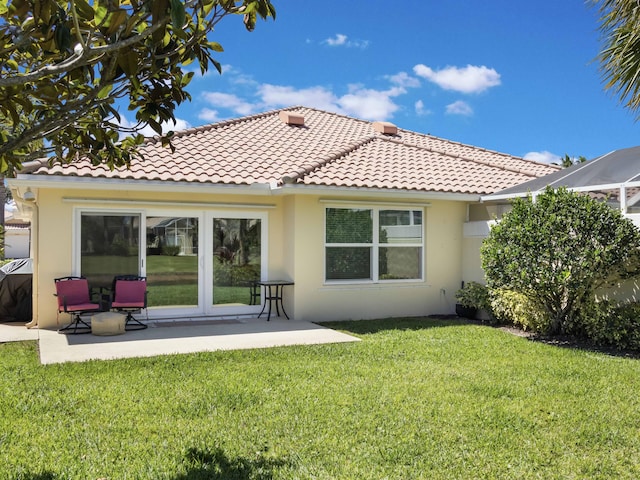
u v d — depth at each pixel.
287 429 5.75
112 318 11.09
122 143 4.13
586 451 5.29
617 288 10.85
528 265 10.45
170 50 3.25
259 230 13.96
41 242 11.81
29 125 3.62
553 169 18.48
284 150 15.67
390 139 17.88
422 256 14.71
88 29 2.87
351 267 13.92
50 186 11.23
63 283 11.41
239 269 13.77
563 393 7.09
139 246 12.71
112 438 5.48
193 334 11.28
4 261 21.19
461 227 15.14
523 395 6.99
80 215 12.16
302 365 8.49
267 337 10.98
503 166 17.53
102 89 3.21
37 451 5.15
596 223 9.94
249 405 6.52
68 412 6.25
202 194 13.19
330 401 6.66
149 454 5.11
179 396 6.82
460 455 5.14
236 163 13.98
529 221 10.52
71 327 11.87
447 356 9.20
